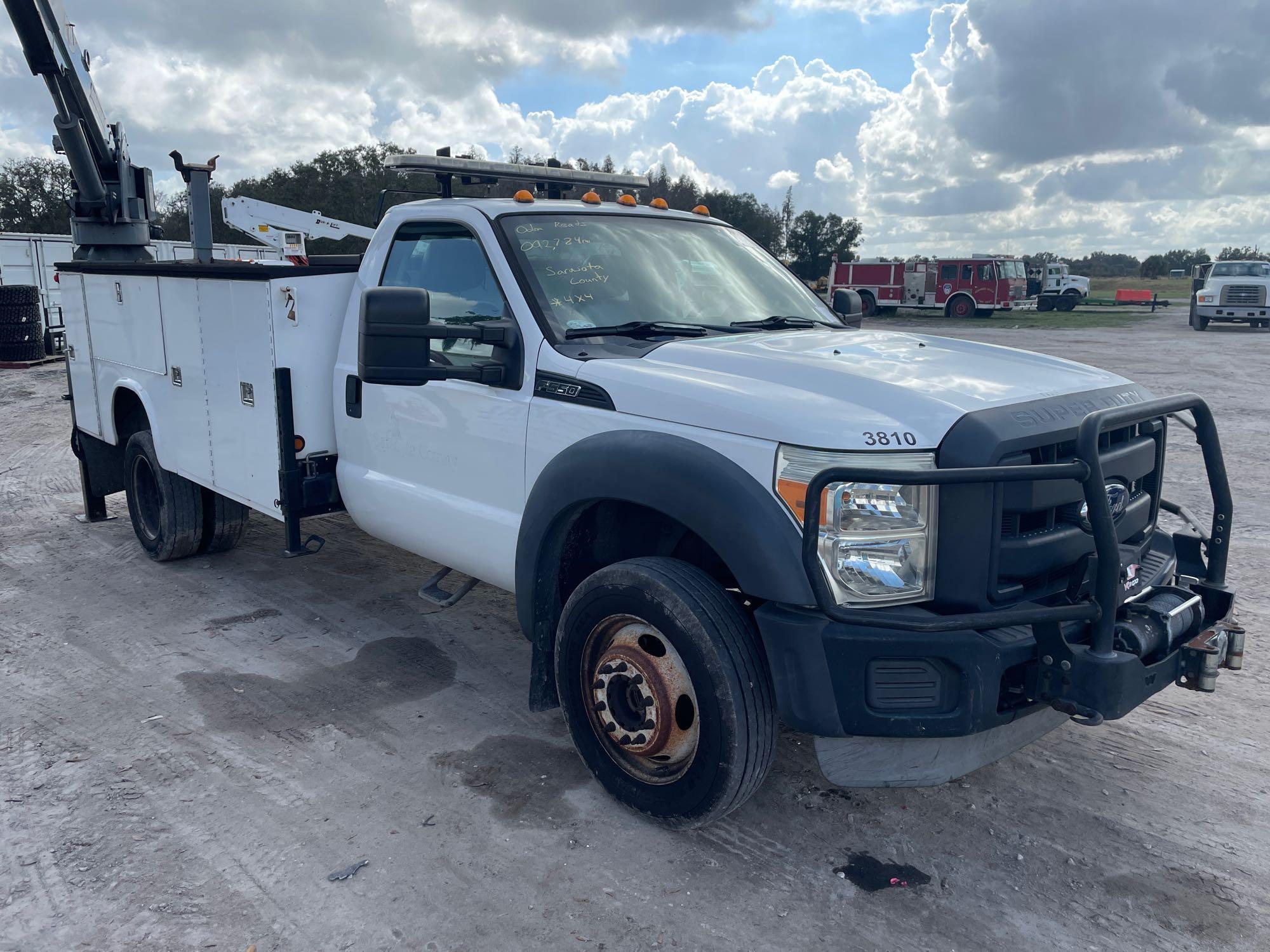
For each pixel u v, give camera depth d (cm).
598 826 320
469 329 344
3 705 406
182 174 713
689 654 290
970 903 283
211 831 315
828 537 267
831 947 264
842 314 461
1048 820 327
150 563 605
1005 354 364
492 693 423
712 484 279
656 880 292
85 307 630
